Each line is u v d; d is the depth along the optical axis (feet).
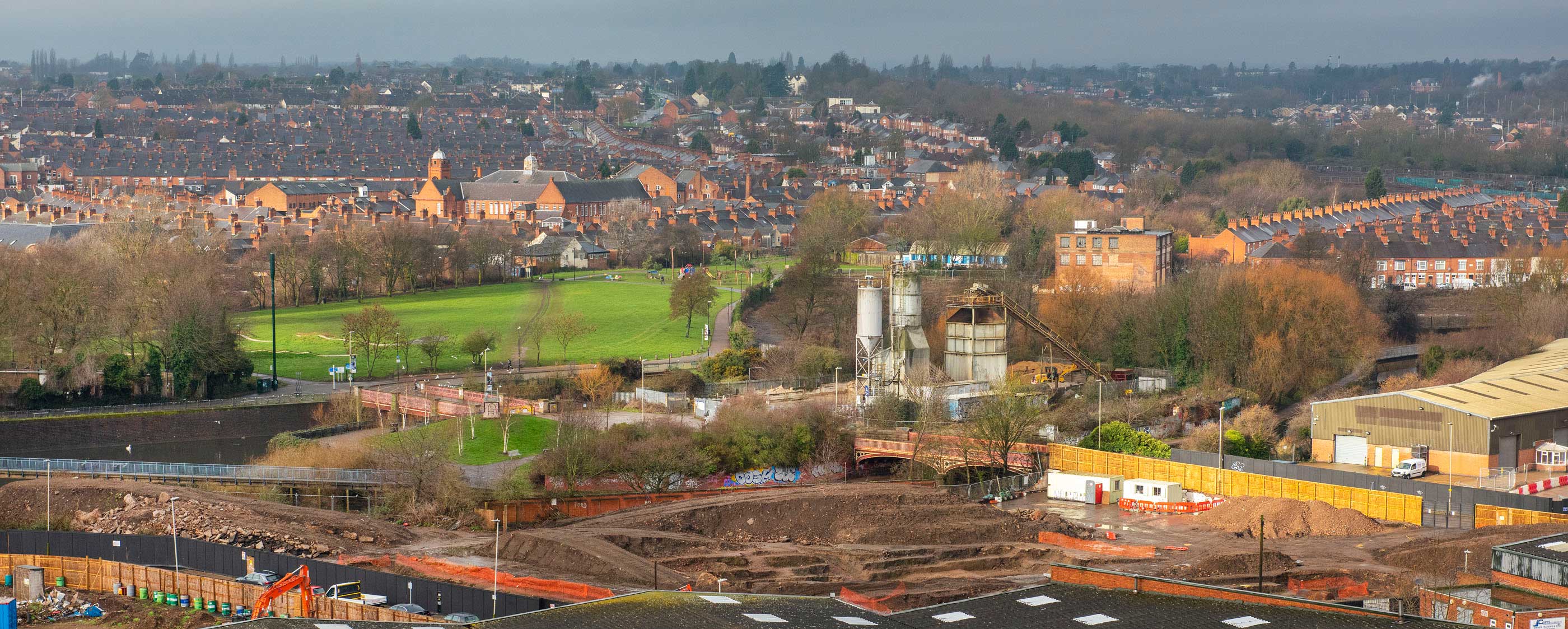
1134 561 549.95
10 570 524.93
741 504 620.90
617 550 544.21
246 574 499.51
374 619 421.18
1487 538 541.75
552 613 377.50
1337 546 568.00
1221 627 369.91
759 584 518.78
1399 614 379.55
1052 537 587.27
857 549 575.38
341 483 648.38
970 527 598.75
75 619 479.00
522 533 556.10
